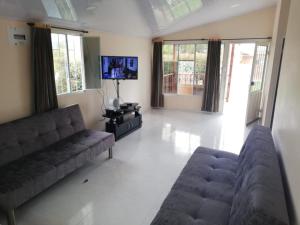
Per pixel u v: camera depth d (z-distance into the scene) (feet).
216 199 5.83
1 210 6.30
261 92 17.62
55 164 7.75
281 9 12.27
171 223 4.97
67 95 12.01
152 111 20.59
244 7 15.20
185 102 20.84
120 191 8.42
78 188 8.56
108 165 10.36
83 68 13.08
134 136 14.15
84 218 7.04
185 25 17.57
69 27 11.54
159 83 20.66
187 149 12.25
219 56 18.33
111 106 14.47
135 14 12.59
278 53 12.73
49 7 8.83
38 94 10.00
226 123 17.07
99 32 13.70
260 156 5.53
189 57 19.95
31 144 8.71
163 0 11.30
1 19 8.52
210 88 19.12
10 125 8.29
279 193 4.10
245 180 5.17
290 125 5.41
